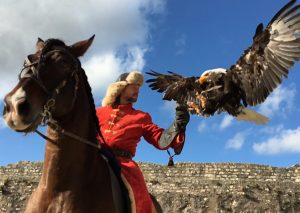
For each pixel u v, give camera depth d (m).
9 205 13.66
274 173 13.66
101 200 2.71
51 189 2.65
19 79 2.47
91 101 2.82
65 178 2.65
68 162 2.66
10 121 2.35
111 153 2.95
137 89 3.31
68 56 2.63
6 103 2.37
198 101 2.88
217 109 2.84
